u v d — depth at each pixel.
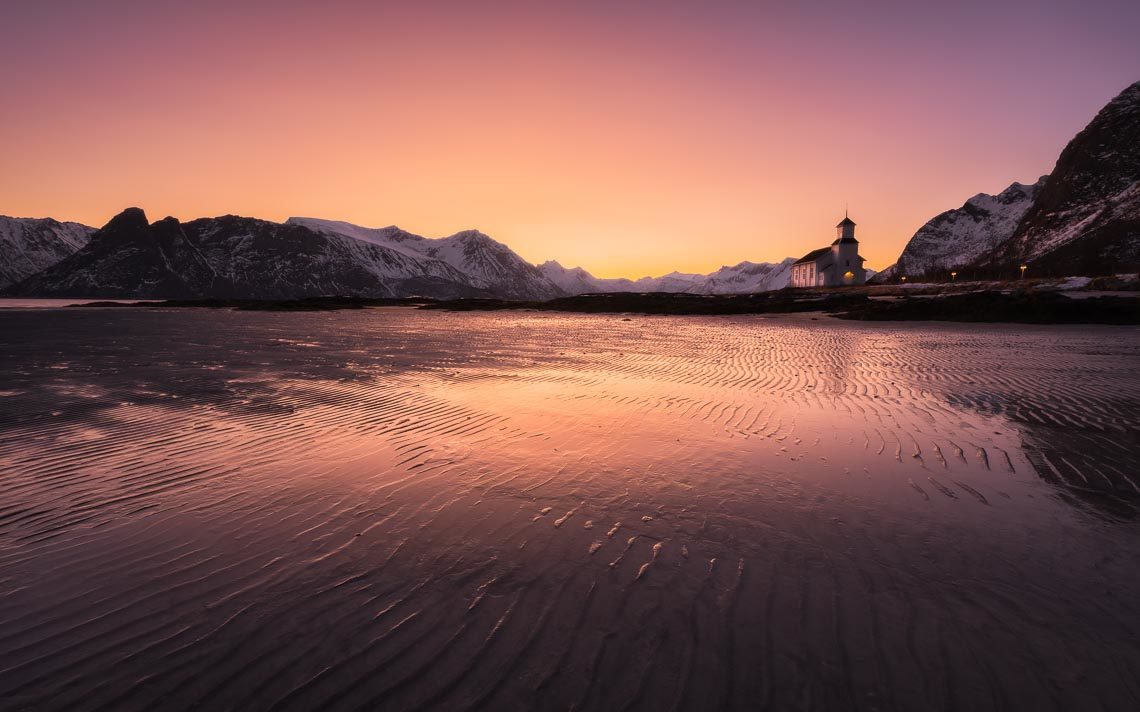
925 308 29.86
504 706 2.31
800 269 108.75
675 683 2.45
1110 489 4.77
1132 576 3.34
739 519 4.21
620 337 21.53
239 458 5.73
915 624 2.87
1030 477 5.10
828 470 5.33
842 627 2.85
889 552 3.66
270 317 41.22
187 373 11.83
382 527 4.07
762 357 14.40
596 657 2.63
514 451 5.98
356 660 2.61
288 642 2.73
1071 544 3.76
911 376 11.05
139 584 3.28
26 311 53.34
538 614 2.97
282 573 3.40
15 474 5.23
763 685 2.43
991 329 23.22
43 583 3.28
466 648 2.70
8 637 2.76
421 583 3.29
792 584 3.27
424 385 10.21
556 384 10.29
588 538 3.89
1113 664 2.55
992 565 3.48
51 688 2.40
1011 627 2.83
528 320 36.91
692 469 5.38
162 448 6.09
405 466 5.48
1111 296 30.41
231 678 2.48
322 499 4.62
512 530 4.02
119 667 2.55
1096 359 13.38
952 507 4.42
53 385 10.34
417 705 2.32
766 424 7.18
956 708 2.29
